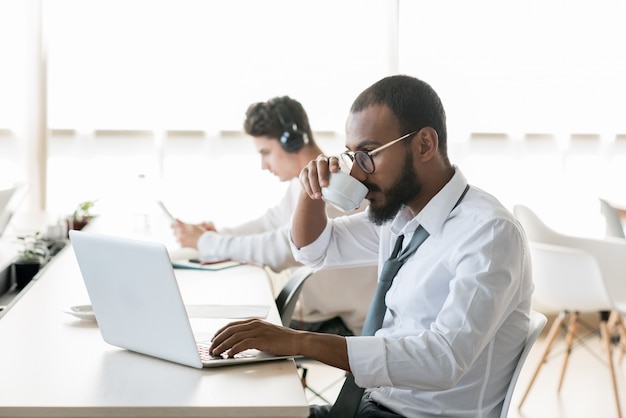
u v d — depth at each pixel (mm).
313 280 2705
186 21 4125
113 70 4074
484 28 4430
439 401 1679
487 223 1616
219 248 2738
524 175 4543
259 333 1511
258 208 4266
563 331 4660
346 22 4281
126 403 1277
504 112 4488
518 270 1608
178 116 4156
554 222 4582
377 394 1782
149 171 4137
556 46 4504
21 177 4035
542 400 3619
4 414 1253
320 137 4312
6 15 3965
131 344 1559
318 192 1847
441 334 1516
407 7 4348
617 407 3324
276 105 2977
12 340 1650
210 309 1973
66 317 1857
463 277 1562
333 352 1500
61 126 4051
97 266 1550
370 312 1838
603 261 3662
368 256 2191
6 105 3992
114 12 4055
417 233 1788
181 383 1380
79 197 4086
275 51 4223
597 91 4562
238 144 4227
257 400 1299
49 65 4020
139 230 3357
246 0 4176
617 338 4223
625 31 4555
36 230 3562
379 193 1748
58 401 1282
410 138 1710
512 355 1688
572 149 4570
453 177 1748
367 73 4320
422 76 4402
